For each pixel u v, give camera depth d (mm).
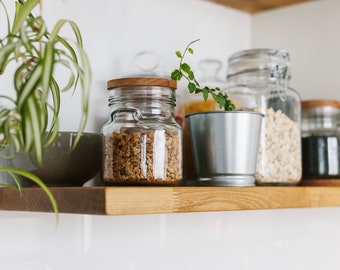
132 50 1377
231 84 1390
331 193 1332
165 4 1467
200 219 1499
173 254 1430
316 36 1665
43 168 1076
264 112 1298
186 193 988
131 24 1380
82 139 1110
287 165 1312
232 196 1072
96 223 1275
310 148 1477
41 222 1177
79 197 916
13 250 1131
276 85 1320
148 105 1057
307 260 1769
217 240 1537
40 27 886
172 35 1480
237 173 1130
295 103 1366
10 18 1156
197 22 1556
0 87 1131
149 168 1022
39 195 986
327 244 1827
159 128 1040
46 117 944
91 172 1138
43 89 791
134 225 1352
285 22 1716
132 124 1037
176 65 1483
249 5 1665
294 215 1744
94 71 1293
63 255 1212
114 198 882
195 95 1352
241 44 1713
